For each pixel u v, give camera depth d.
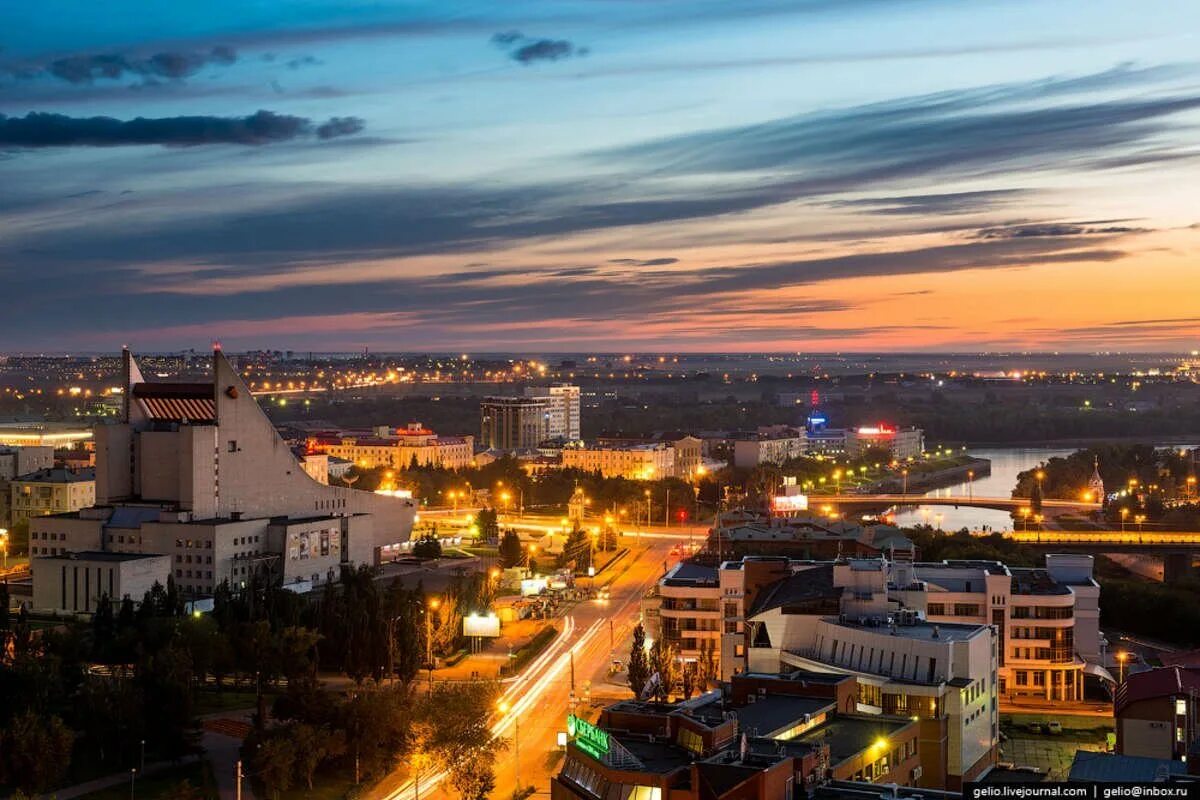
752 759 186.75
